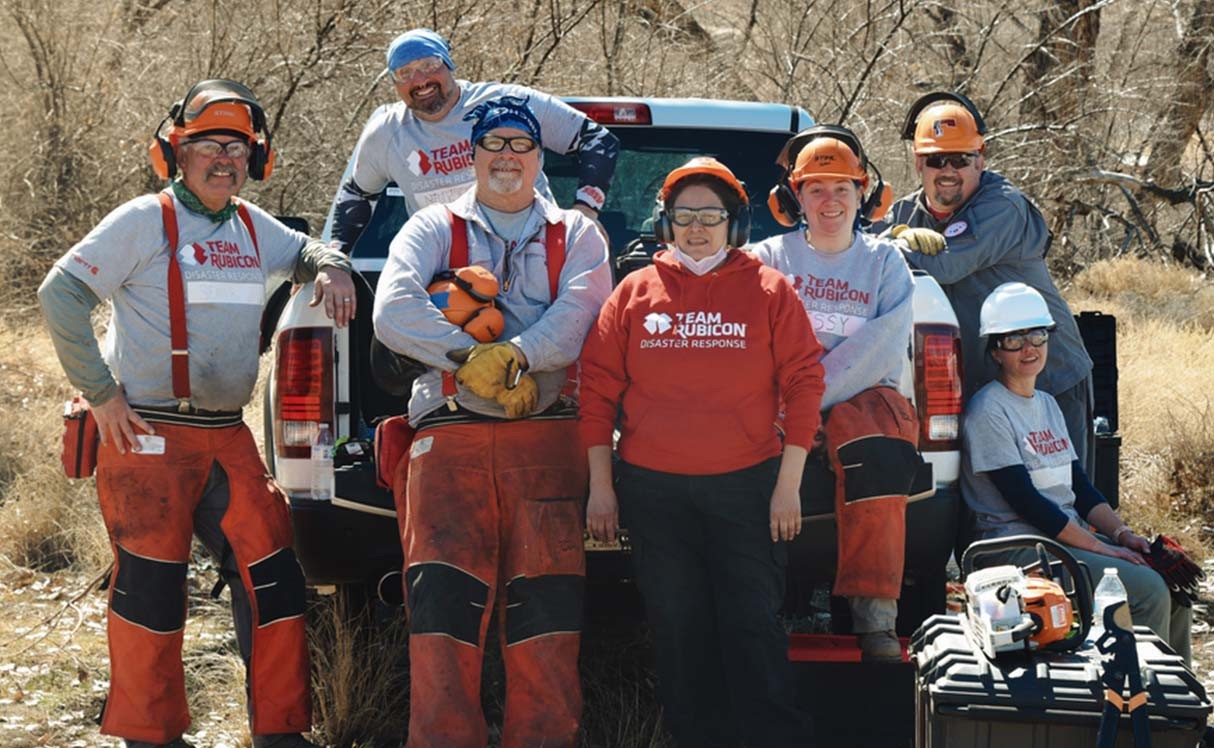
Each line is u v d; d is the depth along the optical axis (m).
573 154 4.90
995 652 3.12
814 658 3.98
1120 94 15.32
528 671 3.77
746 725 3.80
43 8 12.65
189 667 4.86
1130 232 18.42
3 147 12.56
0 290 11.33
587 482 3.99
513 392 3.69
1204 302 14.01
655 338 3.72
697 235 3.69
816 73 12.78
